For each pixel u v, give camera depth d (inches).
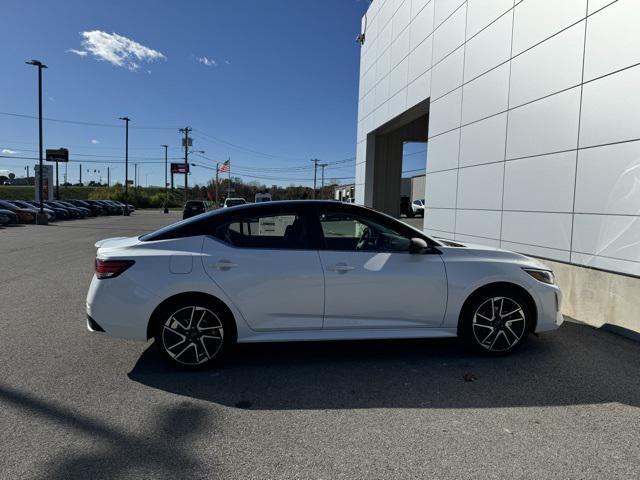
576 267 241.1
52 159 1887.3
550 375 159.6
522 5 290.5
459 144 379.2
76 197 3373.5
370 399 140.0
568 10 249.1
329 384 151.3
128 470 101.7
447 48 405.7
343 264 164.9
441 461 106.7
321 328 165.6
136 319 155.0
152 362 169.3
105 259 156.8
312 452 110.2
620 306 212.4
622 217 213.6
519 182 294.2
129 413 129.3
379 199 762.8
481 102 342.6
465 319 175.5
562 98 254.1
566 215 250.7
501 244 315.0
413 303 168.9
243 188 4092.0
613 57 218.7
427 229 448.8
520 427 123.0
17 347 185.2
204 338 159.9
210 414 129.3
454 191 387.9
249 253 161.9
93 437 116.0
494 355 177.3
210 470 102.3
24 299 278.4
